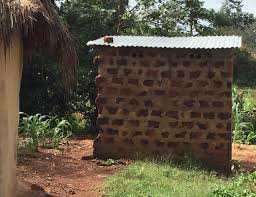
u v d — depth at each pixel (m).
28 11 5.03
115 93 10.72
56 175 9.18
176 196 7.65
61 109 16.23
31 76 15.75
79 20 16.92
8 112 5.42
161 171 9.30
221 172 10.13
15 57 5.57
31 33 5.66
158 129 10.56
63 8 17.03
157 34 18.16
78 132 15.63
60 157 10.84
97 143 10.79
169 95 10.51
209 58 10.33
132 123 10.67
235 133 14.79
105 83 10.74
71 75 5.89
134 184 8.34
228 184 8.30
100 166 10.11
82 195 7.95
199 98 10.38
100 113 10.78
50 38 5.51
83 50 16.48
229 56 10.25
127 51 10.65
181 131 10.46
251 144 14.73
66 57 5.74
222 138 10.29
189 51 10.34
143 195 7.71
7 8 4.96
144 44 10.57
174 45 10.45
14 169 5.80
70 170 9.64
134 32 17.50
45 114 16.09
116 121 10.72
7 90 5.38
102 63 10.76
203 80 10.36
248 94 21.48
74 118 16.38
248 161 11.52
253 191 7.70
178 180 8.92
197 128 10.40
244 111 16.14
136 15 18.33
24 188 7.42
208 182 8.88
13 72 5.55
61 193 7.97
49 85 15.89
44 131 12.57
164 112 10.54
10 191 5.65
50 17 5.48
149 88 10.59
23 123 12.24
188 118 10.44
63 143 12.88
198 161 10.34
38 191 7.57
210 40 11.01
